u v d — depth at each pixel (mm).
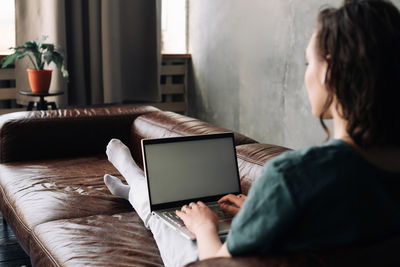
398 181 720
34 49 3549
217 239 1075
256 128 3789
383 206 708
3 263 2174
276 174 720
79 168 2309
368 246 712
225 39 4090
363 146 712
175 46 4746
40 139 2482
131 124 2652
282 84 3441
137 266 1349
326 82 747
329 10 780
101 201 1891
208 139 1611
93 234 1559
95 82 4207
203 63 4469
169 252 1367
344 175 694
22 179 2127
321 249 714
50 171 2244
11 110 4117
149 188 1501
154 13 4312
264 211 725
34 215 1753
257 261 718
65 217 1732
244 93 3898
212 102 4387
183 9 4641
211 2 4242
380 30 699
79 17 4039
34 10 3928
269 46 3541
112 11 4109
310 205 698
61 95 4051
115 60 4188
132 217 1738
